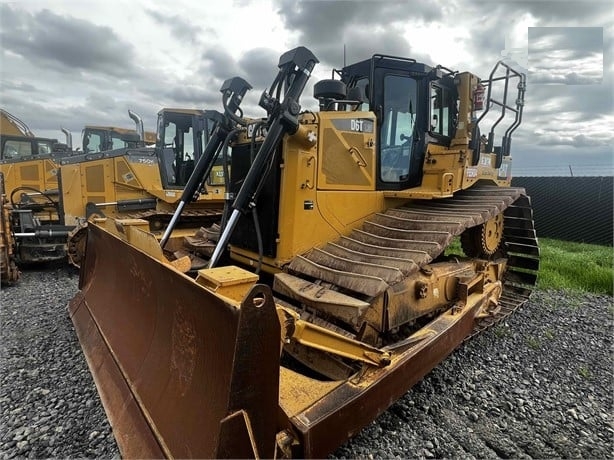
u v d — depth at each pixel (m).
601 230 9.88
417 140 3.49
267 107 2.62
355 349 1.98
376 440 2.14
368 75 3.33
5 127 10.23
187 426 1.56
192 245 3.80
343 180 3.01
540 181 11.12
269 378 1.41
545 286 5.44
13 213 5.68
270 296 1.39
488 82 3.77
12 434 2.13
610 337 3.79
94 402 2.41
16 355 3.02
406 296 2.68
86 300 3.37
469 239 4.07
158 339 2.07
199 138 6.51
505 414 2.47
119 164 6.36
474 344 3.50
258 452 1.41
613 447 2.19
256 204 2.96
